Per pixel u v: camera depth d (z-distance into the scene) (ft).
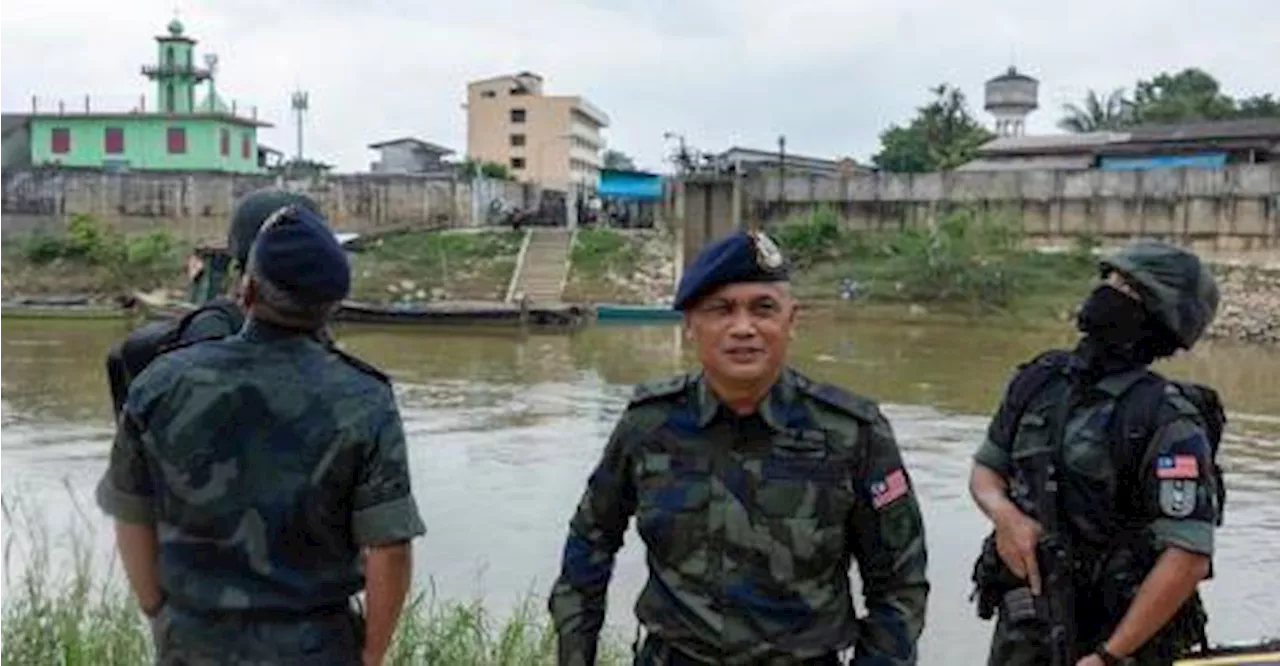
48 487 46.83
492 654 18.54
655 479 9.04
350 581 9.10
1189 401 10.25
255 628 8.77
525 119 331.57
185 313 11.68
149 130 207.21
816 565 8.77
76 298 148.05
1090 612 10.32
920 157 250.37
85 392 77.71
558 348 112.27
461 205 180.14
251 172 183.11
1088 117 277.23
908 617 8.92
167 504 8.89
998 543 11.00
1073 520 10.39
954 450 59.57
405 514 9.04
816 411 8.95
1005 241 144.77
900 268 146.00
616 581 30.19
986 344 115.34
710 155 175.01
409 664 17.21
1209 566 9.86
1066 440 10.47
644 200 196.95
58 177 167.32
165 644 9.03
